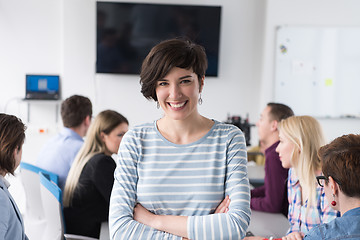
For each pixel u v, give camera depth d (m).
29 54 5.12
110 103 5.21
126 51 5.11
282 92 5.30
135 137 1.36
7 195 1.51
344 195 1.22
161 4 5.07
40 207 2.33
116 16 5.04
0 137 1.52
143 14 5.07
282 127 2.02
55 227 2.00
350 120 5.43
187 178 1.31
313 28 5.23
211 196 1.30
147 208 1.32
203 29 5.13
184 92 1.27
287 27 5.21
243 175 1.33
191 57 1.24
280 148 2.04
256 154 3.54
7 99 5.15
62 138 2.66
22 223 1.59
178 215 1.30
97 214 2.21
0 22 5.04
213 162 1.32
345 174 1.18
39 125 5.05
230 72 5.32
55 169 2.54
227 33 5.26
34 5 5.07
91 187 2.20
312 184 1.88
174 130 1.34
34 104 5.18
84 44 5.11
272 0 5.16
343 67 5.32
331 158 1.23
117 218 1.31
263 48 5.29
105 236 2.04
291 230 1.99
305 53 5.27
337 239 1.18
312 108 5.35
